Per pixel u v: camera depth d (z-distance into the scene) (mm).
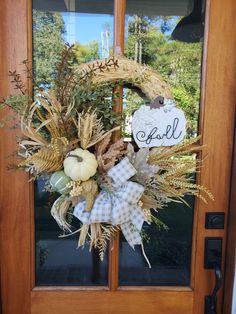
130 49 1104
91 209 942
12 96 988
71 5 1079
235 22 1104
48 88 1039
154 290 1193
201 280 1202
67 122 935
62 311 1188
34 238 1161
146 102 1046
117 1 1066
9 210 1140
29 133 918
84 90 933
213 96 1130
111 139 1033
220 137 1146
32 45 1079
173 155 1039
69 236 1169
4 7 1059
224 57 1116
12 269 1165
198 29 1117
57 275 1186
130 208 951
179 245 1196
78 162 914
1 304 1169
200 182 1160
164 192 1006
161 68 1120
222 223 1183
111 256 1165
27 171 1042
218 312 1212
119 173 945
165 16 1102
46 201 1144
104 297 1186
